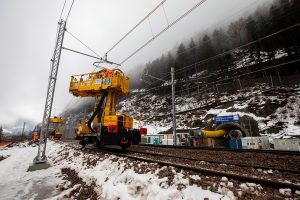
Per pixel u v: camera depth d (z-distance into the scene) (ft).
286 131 85.46
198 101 182.80
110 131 36.55
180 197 12.16
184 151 40.29
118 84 43.42
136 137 44.37
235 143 69.21
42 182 24.02
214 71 271.08
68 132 169.78
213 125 91.09
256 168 19.97
